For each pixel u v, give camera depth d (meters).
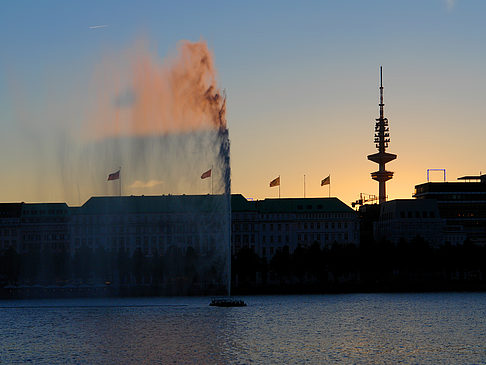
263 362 116.06
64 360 119.62
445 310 190.62
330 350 126.06
